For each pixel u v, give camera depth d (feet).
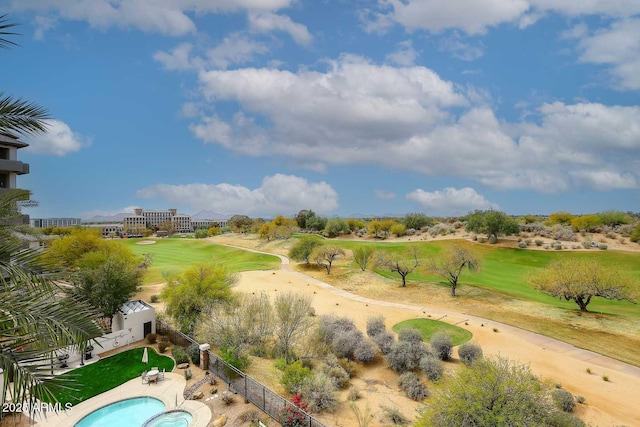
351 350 85.97
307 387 67.21
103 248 140.05
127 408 62.75
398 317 118.52
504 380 49.85
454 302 134.72
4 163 101.50
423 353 81.71
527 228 282.56
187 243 367.66
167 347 87.20
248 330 90.38
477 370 51.98
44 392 20.47
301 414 56.85
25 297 21.95
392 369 81.92
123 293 92.58
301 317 91.61
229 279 116.47
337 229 351.05
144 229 574.97
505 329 105.70
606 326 107.55
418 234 322.34
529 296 146.61
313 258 205.05
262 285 161.58
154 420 59.00
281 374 77.25
